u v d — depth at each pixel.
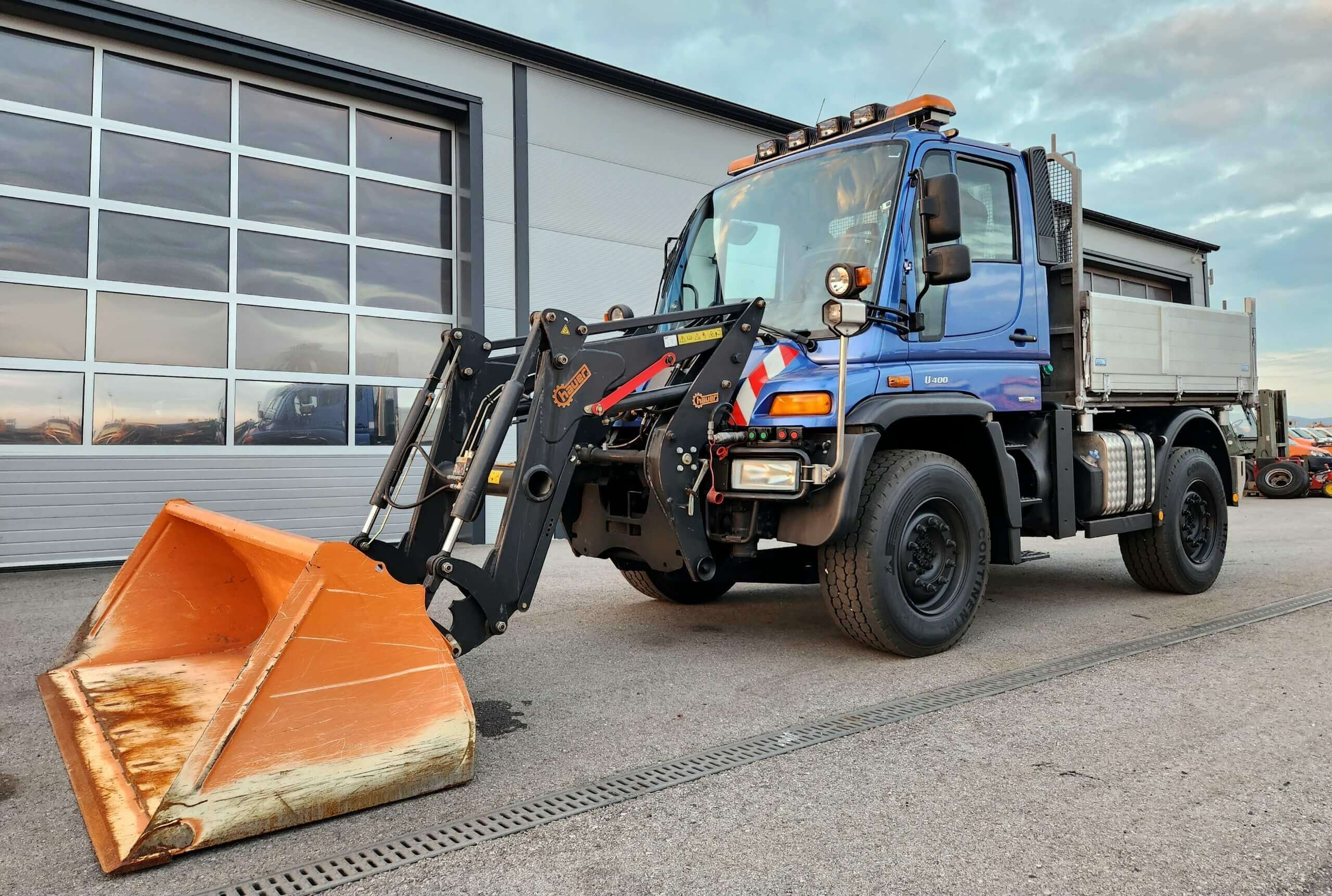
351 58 8.46
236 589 3.88
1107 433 5.22
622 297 10.30
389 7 8.55
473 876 2.06
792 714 3.28
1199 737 3.00
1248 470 15.94
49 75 7.29
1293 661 4.00
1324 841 2.23
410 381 9.05
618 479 4.16
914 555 4.02
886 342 3.96
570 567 7.45
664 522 3.93
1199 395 6.07
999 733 3.04
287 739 2.33
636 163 10.41
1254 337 6.71
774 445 3.78
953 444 4.53
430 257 9.27
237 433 8.01
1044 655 4.15
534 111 9.63
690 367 3.91
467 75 9.17
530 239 9.58
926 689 3.59
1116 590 5.98
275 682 2.33
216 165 8.01
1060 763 2.77
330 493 8.46
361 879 2.05
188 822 2.15
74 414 7.26
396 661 2.53
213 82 8.02
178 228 7.78
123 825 2.20
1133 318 5.41
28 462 7.05
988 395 4.41
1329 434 17.72
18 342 7.05
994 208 4.65
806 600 5.75
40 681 3.34
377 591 2.51
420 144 9.25
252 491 8.04
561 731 3.12
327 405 8.52
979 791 2.55
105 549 7.36
